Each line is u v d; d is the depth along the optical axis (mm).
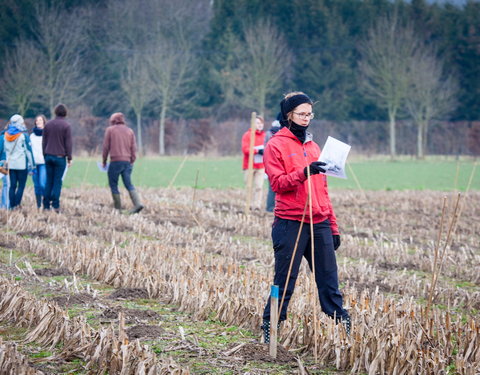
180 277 12352
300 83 122562
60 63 93000
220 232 22156
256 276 12797
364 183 53750
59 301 11773
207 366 8805
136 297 12469
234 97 107562
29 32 107312
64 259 15219
